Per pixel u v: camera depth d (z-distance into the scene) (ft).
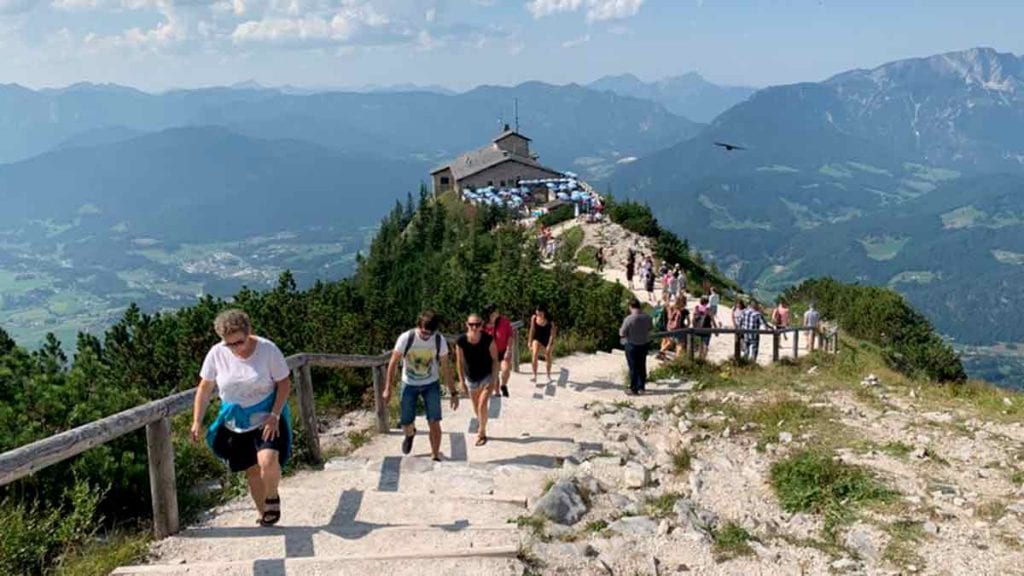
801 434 33.96
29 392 26.00
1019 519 23.17
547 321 50.60
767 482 27.35
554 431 35.60
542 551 20.56
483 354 32.04
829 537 22.70
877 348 101.50
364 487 26.23
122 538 21.43
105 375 37.99
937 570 20.15
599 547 21.15
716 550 21.26
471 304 75.92
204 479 27.43
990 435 33.55
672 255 161.89
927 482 26.78
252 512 23.15
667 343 66.39
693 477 27.53
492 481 26.81
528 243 177.68
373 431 35.65
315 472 28.12
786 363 64.03
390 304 59.47
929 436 33.22
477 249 183.52
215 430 21.08
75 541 20.85
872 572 20.12
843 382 50.34
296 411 38.29
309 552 20.25
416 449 32.24
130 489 23.91
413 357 29.07
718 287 152.56
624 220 194.18
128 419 19.69
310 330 48.44
